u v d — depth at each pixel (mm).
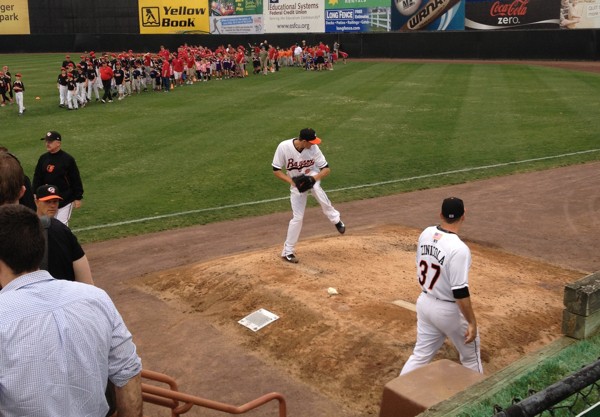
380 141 17953
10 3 49625
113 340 2549
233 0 46875
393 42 44656
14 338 2291
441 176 14367
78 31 49531
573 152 16312
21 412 2307
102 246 10062
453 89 28281
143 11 48281
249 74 37281
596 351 5340
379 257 9117
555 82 29891
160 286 8383
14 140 18312
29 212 2514
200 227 11016
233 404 5812
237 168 15086
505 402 4266
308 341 6715
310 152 8484
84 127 20578
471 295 7664
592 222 11062
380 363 6242
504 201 12422
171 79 32062
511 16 41188
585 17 39156
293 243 8656
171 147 17406
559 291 8008
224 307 7637
